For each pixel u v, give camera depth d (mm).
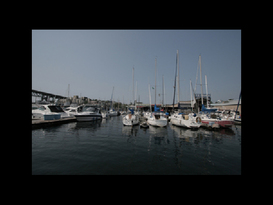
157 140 9391
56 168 4836
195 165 5305
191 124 13797
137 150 7141
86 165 5152
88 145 7965
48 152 6617
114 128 14609
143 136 10664
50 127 14836
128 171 4715
